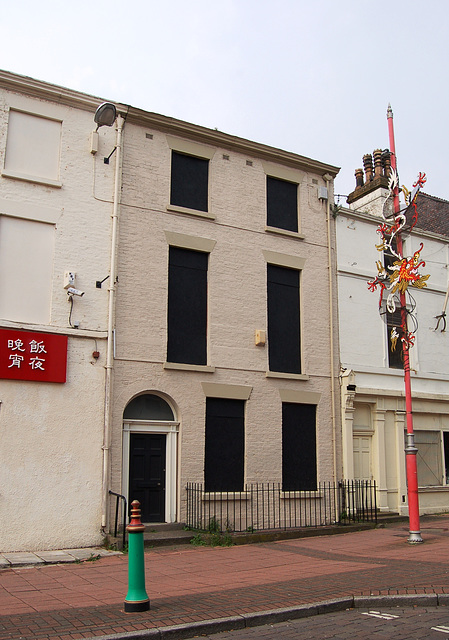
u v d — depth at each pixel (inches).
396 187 532.7
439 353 737.0
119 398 503.2
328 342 642.8
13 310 474.0
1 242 479.8
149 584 338.6
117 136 542.9
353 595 304.5
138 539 283.1
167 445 529.7
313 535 539.5
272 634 255.1
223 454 556.1
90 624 254.1
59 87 516.7
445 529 565.3
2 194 484.1
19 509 444.8
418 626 263.0
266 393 587.2
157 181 562.9
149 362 524.4
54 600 300.4
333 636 250.5
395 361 695.7
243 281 595.5
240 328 583.8
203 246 577.0
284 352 615.5
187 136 589.3
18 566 397.4
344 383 635.5
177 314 558.3
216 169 603.2
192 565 398.9
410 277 517.7
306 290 639.1
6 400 453.7
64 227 504.1
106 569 388.5
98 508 473.7
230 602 291.9
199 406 545.0
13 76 498.9
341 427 631.2
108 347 500.4
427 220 861.8
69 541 457.7
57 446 466.0
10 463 447.2
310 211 660.7
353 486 617.0
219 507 537.6
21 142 502.0
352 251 684.1
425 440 704.4
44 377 466.6
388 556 424.2
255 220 616.7
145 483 514.9
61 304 490.0
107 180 532.1
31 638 235.0
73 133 524.1
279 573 368.8
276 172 642.8
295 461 598.2
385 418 672.4
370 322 680.4
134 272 532.7
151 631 244.4
